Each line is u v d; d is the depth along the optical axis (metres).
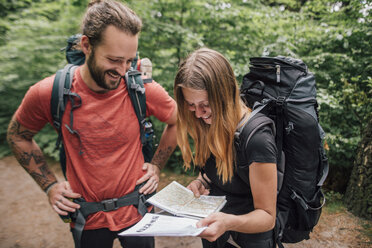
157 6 3.53
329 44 3.43
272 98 1.19
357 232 2.45
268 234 1.14
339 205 2.92
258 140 0.96
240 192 1.17
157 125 3.43
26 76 3.32
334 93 3.16
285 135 1.18
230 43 3.82
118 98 1.21
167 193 1.25
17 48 3.18
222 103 0.99
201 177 1.42
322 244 2.31
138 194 1.31
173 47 3.60
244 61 3.52
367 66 3.18
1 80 3.22
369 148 2.59
